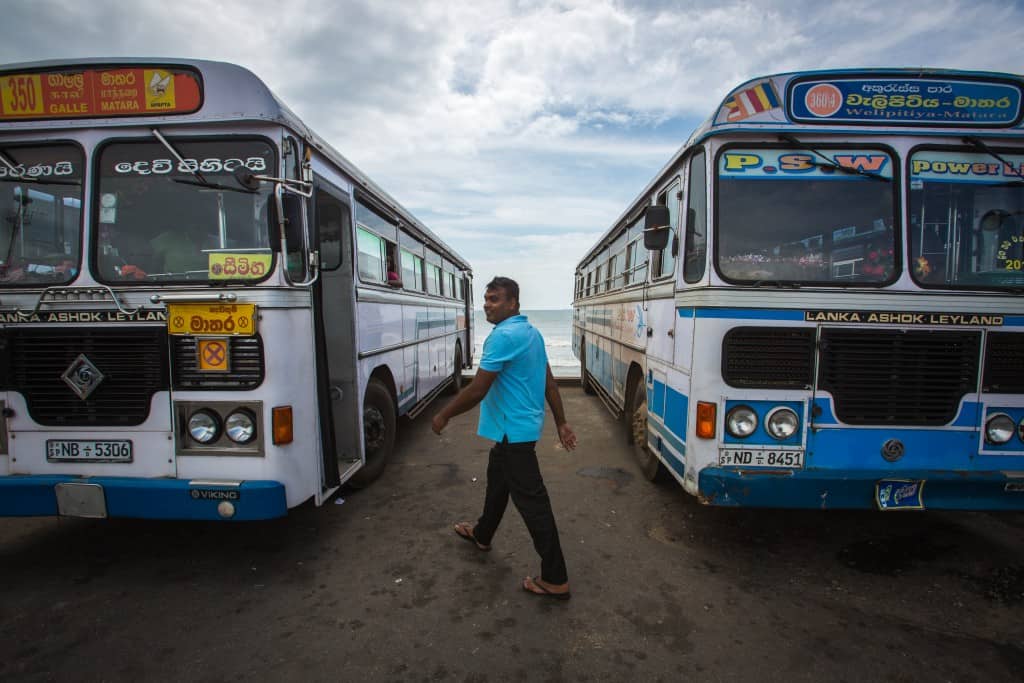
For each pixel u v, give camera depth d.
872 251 3.25
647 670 2.41
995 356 3.18
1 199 3.22
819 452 3.23
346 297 4.21
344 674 2.37
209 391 3.07
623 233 6.56
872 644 2.62
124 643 2.57
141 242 3.15
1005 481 3.05
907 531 3.93
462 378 11.61
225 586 3.11
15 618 2.78
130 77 3.13
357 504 4.38
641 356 5.13
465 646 2.57
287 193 3.07
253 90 3.09
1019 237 3.24
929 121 3.21
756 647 2.58
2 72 3.15
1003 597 3.05
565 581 2.96
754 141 3.33
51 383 3.13
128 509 3.03
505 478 2.99
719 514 4.23
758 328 3.23
